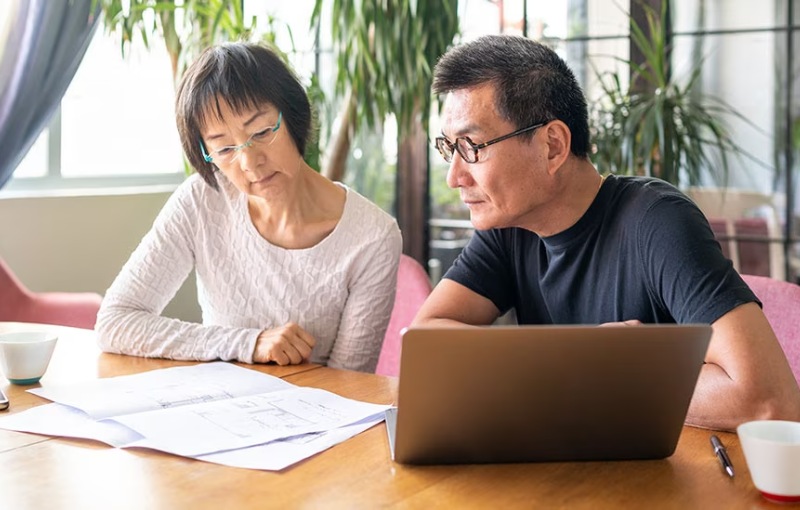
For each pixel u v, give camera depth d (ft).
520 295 5.74
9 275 8.63
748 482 3.72
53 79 9.95
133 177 12.30
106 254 11.27
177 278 6.35
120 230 11.41
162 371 5.36
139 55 10.94
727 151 11.24
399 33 9.41
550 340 3.60
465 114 4.79
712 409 4.31
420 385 3.65
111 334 5.90
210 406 4.59
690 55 11.29
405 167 12.62
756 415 4.21
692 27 11.25
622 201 5.14
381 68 9.53
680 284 4.66
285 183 5.82
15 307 8.61
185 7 9.32
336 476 3.76
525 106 4.74
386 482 3.71
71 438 4.21
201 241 6.33
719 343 4.38
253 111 5.52
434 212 12.67
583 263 5.26
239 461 3.89
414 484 3.69
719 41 11.14
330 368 5.54
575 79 5.04
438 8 9.59
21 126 9.82
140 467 3.85
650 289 4.96
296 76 5.84
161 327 5.86
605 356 3.66
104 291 11.30
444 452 3.85
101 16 10.32
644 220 4.94
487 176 4.83
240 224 6.26
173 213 6.31
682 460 3.97
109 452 4.03
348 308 6.18
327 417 4.48
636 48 11.35
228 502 3.50
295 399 4.76
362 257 6.13
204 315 6.61
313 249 6.14
